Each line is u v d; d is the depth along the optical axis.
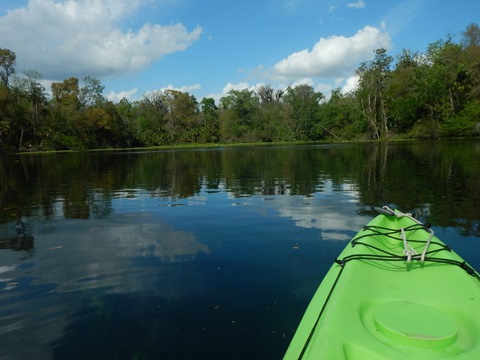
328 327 2.15
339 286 2.72
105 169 16.78
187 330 2.85
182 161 21.22
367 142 44.41
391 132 48.22
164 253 4.55
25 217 6.68
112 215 6.70
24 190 10.13
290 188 9.39
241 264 4.11
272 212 6.60
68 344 2.71
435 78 40.22
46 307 3.24
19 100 47.06
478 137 38.66
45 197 8.84
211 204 7.49
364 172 12.30
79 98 56.88
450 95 40.66
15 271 4.06
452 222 5.55
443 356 1.95
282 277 3.72
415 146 27.52
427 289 2.84
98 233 5.51
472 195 7.59
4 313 3.15
